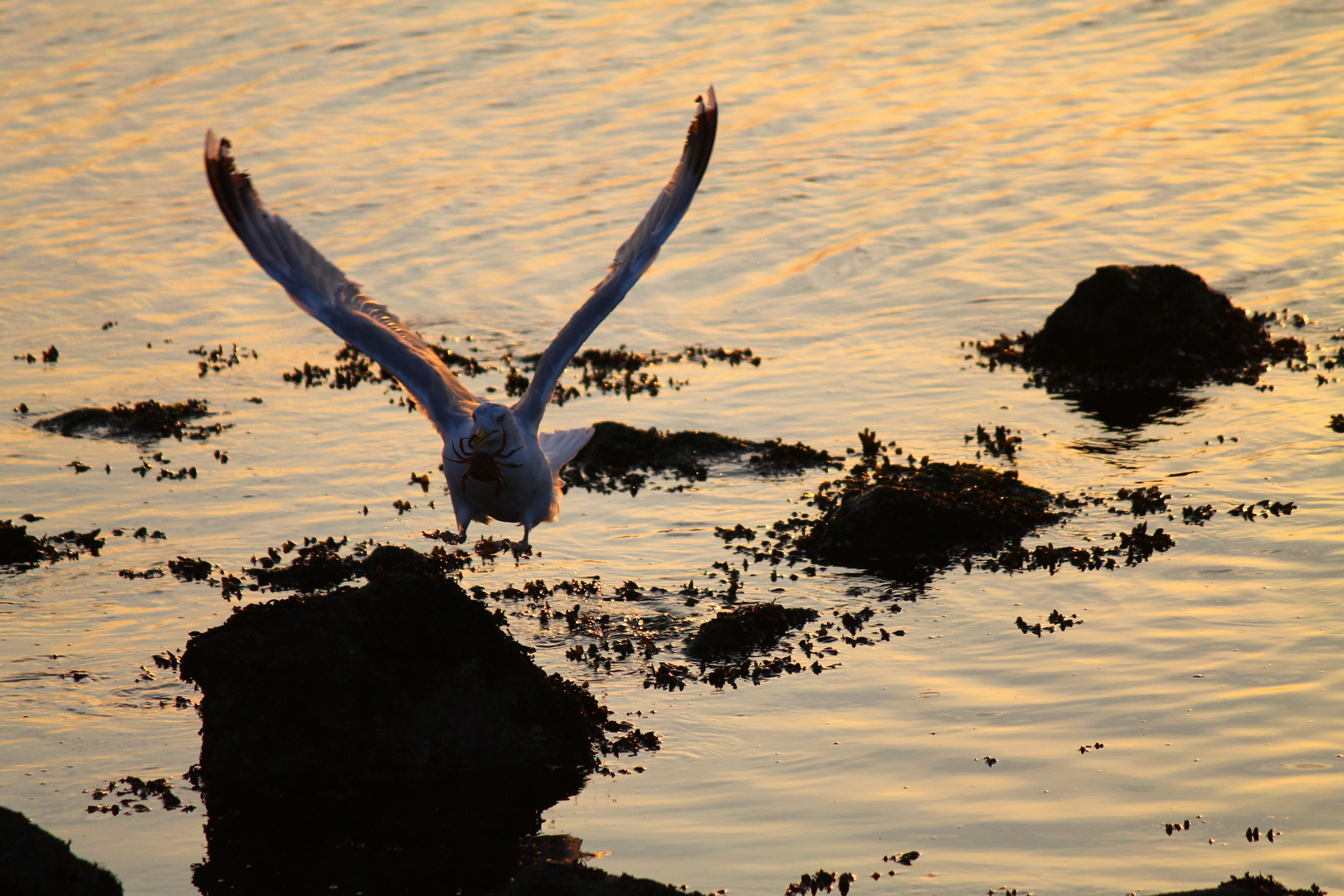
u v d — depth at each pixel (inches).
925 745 444.8
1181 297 832.9
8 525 636.7
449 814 426.0
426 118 1407.5
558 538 647.8
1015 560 588.4
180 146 1362.0
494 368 880.9
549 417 795.4
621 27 1691.7
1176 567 565.0
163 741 474.0
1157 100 1347.2
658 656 526.3
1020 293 953.5
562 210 1154.0
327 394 859.4
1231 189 1099.3
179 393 862.5
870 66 1514.5
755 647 528.7
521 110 1416.1
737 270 1032.8
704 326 943.7
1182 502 631.2
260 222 425.1
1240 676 470.6
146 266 1096.8
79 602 585.9
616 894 338.6
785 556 617.6
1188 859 372.2
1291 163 1145.4
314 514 679.7
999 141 1262.3
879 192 1159.6
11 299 1033.5
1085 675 482.6
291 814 427.2
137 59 1651.1
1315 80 1352.1
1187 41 1515.7
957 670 497.7
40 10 1870.1
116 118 1450.5
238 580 604.1
